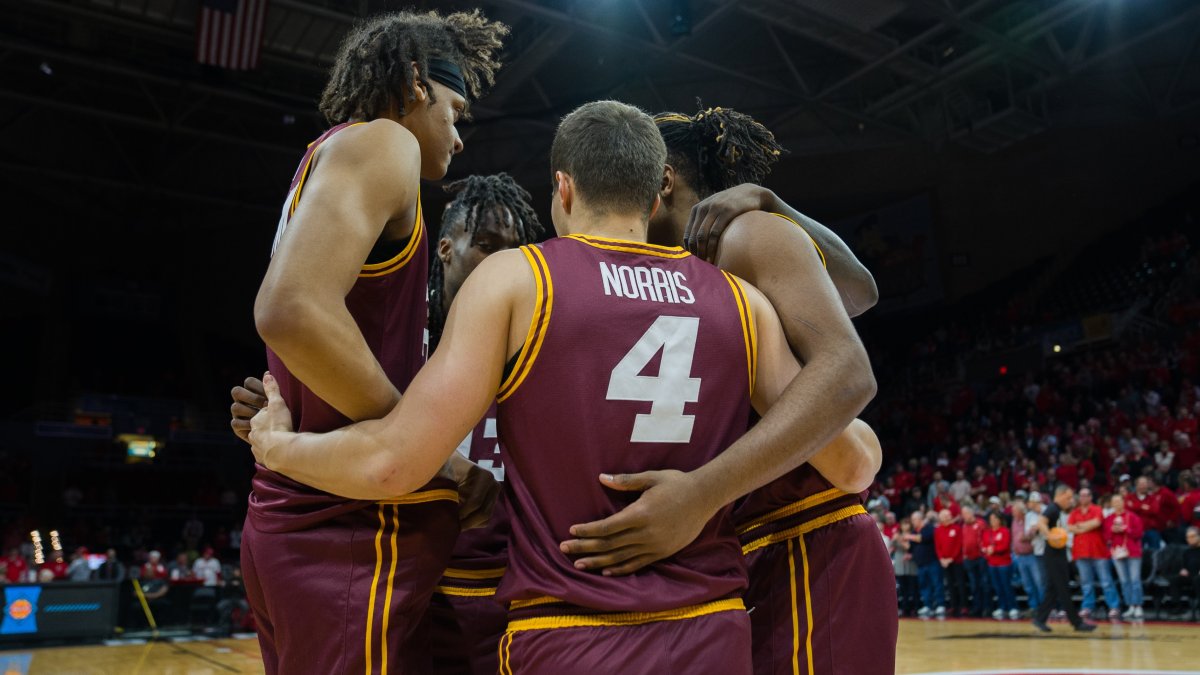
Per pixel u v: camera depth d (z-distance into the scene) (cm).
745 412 140
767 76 1844
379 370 132
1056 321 1714
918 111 1850
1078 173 1797
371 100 154
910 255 1931
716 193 168
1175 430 1178
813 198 1962
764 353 143
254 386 163
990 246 1859
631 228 143
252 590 151
